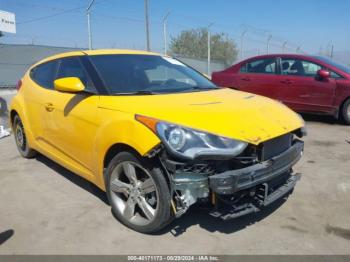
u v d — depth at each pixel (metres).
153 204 2.98
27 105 4.72
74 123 3.57
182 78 4.10
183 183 2.71
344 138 6.45
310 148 5.77
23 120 4.84
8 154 5.52
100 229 3.18
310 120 8.24
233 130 2.75
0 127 6.90
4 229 3.20
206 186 2.76
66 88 3.33
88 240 3.01
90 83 3.54
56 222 3.31
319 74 7.49
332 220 3.32
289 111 3.53
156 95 3.33
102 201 3.74
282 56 8.13
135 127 2.80
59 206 3.63
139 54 4.21
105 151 3.14
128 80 3.61
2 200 3.80
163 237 3.04
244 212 2.91
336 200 3.75
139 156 2.89
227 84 8.81
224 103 3.19
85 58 3.85
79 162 3.72
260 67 8.41
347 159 5.16
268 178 2.90
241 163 2.82
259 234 3.07
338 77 7.45
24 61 19.23
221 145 2.65
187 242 2.96
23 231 3.16
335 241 2.97
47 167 4.85
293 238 3.01
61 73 4.13
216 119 2.81
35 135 4.64
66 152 3.93
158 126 2.68
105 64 3.75
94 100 3.35
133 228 3.14
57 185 4.19
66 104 3.73
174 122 2.71
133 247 2.90
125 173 3.08
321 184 4.19
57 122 3.91
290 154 3.17
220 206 2.94
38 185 4.20
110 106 3.15
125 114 2.96
